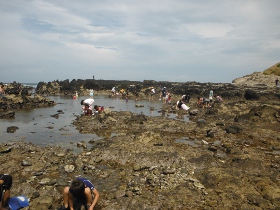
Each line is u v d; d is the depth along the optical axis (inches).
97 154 476.1
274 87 1831.9
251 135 663.8
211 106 1161.4
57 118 933.2
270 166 424.2
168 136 657.6
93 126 762.8
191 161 440.1
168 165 426.9
